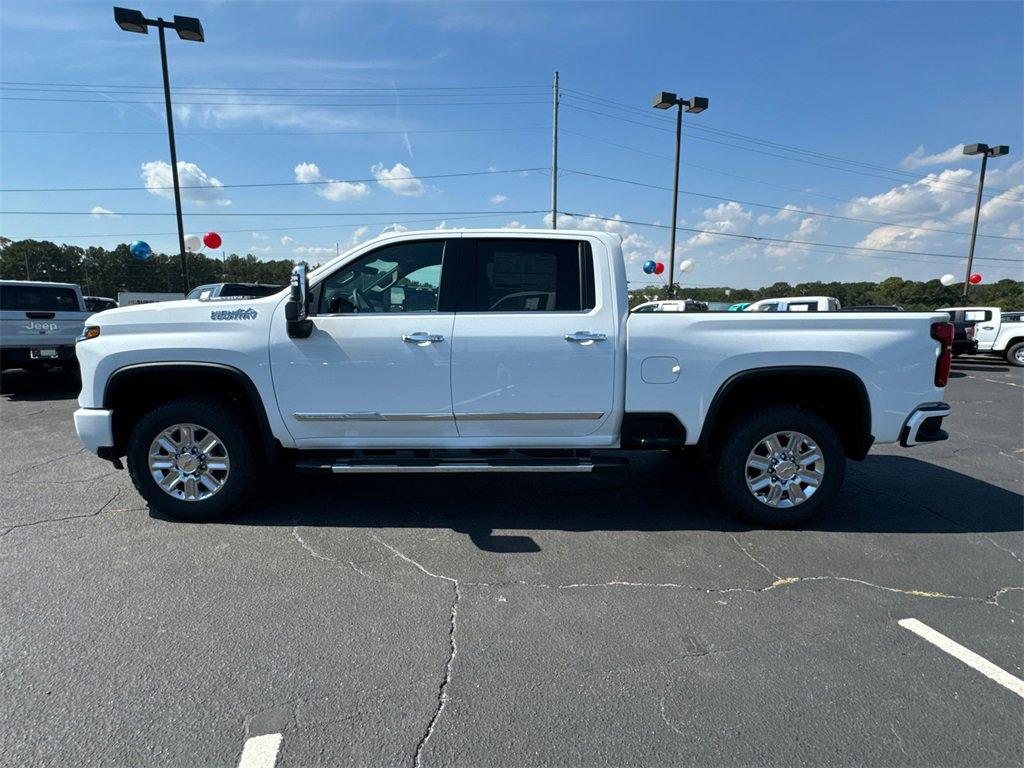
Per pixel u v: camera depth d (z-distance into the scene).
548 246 3.77
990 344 15.51
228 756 1.90
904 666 2.39
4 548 3.44
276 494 4.44
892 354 3.63
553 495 4.49
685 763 1.89
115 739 1.96
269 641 2.53
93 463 5.26
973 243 23.64
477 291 3.73
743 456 3.75
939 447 6.24
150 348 3.64
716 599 2.92
